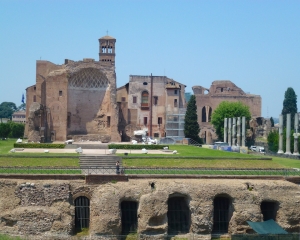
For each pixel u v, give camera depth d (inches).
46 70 4896.7
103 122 4899.1
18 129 6456.7
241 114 6259.8
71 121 4798.2
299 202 2694.4
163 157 3154.5
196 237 2571.4
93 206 2561.5
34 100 5506.9
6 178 2667.3
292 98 7135.8
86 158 3083.2
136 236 2566.4
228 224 2682.1
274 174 2903.5
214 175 2824.8
